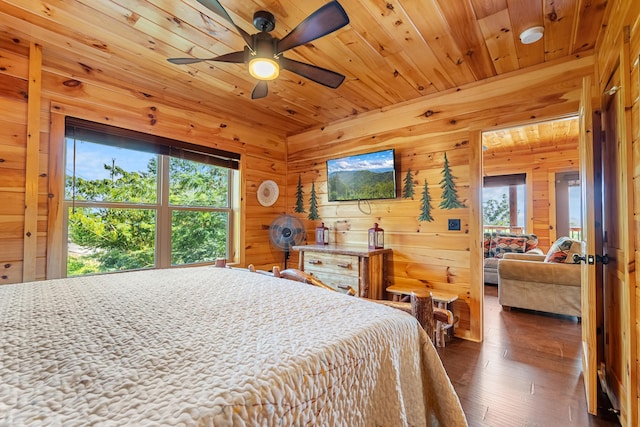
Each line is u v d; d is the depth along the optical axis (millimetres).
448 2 1734
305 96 3051
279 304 1089
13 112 2129
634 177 1409
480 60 2361
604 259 1797
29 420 461
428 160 3004
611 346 1828
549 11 1794
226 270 1810
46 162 2314
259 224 3912
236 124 3678
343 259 3113
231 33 2059
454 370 2191
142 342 747
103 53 2312
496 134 4719
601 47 2031
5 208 2100
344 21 1505
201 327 857
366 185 3391
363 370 803
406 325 1032
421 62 2391
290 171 4250
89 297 1165
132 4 1778
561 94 2318
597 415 1686
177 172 3252
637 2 1322
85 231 2600
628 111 1440
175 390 547
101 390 544
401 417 880
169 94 3020
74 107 2457
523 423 1626
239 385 567
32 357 659
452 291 2826
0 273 2076
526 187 5688
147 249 3000
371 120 3436
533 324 3199
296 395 618
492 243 5266
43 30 2033
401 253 3158
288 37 1699
